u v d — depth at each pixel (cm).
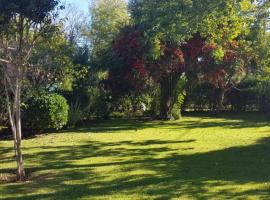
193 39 2062
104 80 2261
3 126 1636
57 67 1750
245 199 698
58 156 1130
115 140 1430
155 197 708
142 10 1748
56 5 825
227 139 1433
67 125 1828
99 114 2233
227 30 1216
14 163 1047
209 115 2536
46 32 846
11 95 1459
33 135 1590
